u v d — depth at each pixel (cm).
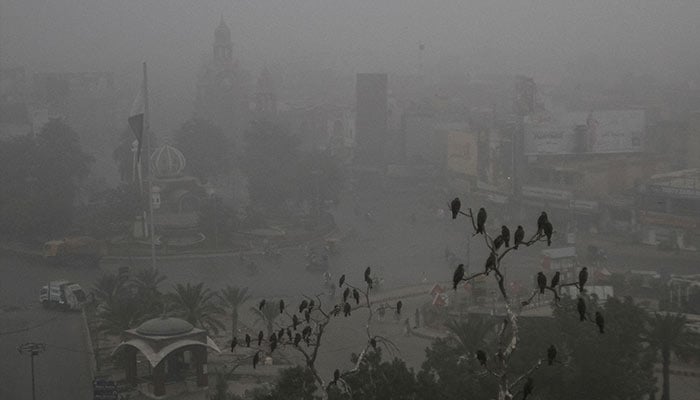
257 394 5209
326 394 3912
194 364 7806
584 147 16812
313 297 10550
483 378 4859
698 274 11300
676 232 13388
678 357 7400
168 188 15175
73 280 11781
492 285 10075
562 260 10631
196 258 13125
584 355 5041
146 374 7694
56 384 7412
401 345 8331
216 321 8200
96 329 8469
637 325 5631
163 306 8175
